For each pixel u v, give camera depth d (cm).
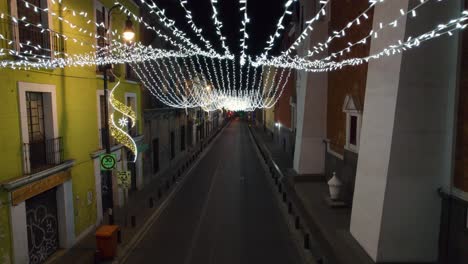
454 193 822
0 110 838
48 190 1052
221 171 2444
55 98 1068
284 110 3444
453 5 823
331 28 1738
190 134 3784
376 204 914
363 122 1040
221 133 5950
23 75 922
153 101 2194
